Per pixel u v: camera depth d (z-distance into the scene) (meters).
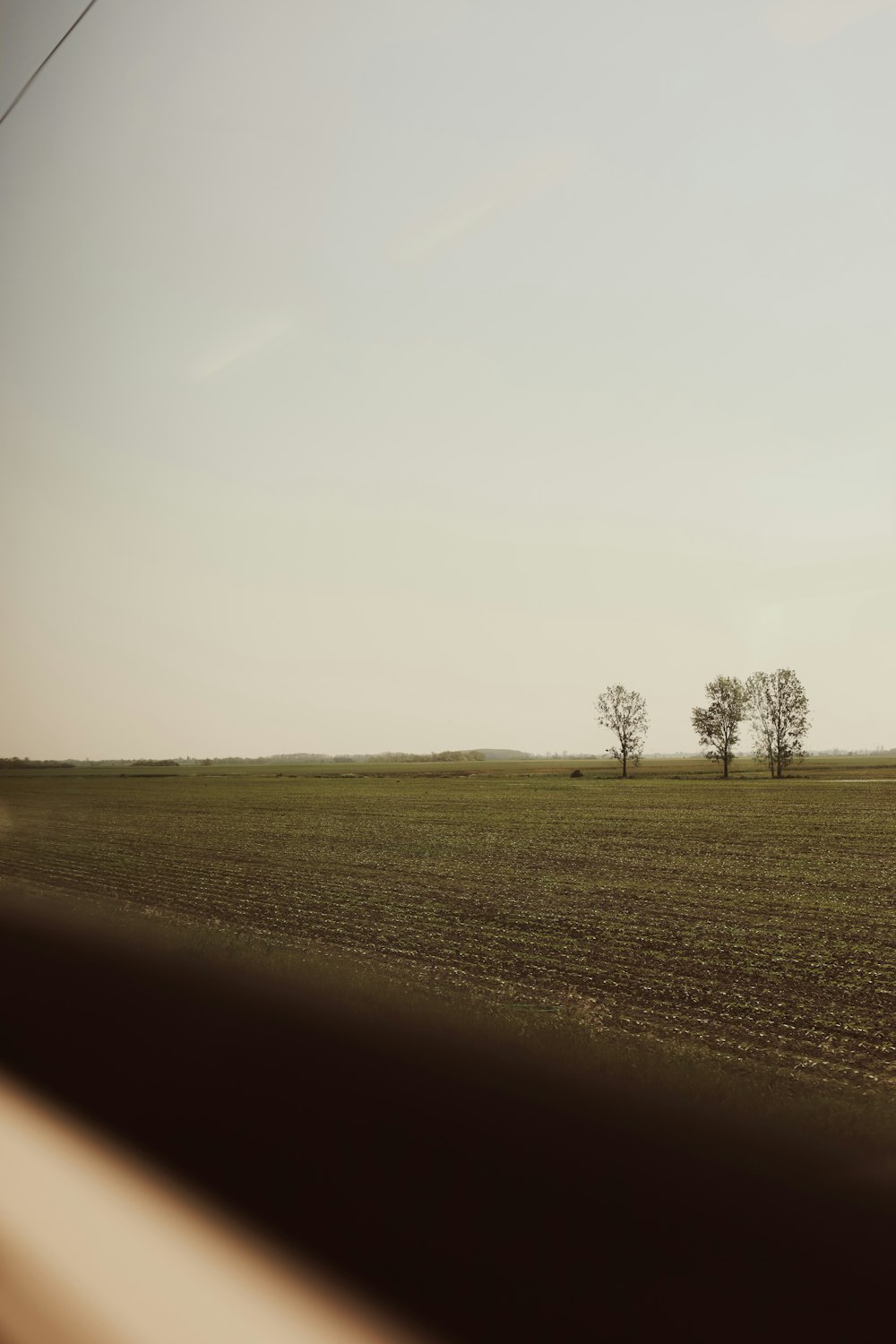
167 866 15.81
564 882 11.74
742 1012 6.13
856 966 6.92
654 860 12.80
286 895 12.26
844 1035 5.50
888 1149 4.06
